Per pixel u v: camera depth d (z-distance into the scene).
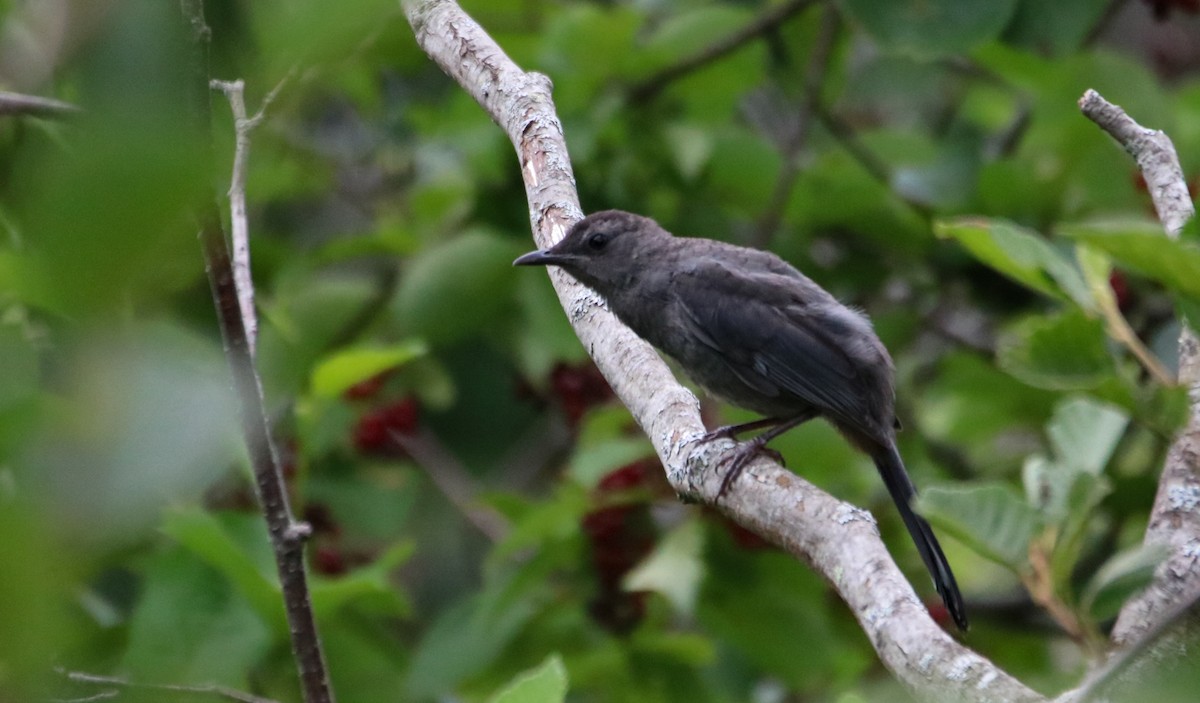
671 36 12.98
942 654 5.29
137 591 10.64
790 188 13.57
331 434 12.34
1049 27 12.60
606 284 10.33
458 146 12.98
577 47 12.88
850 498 11.39
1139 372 10.84
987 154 14.86
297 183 14.77
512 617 11.09
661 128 13.46
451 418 15.30
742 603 11.14
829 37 13.98
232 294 5.66
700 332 10.16
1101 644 6.00
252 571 8.98
